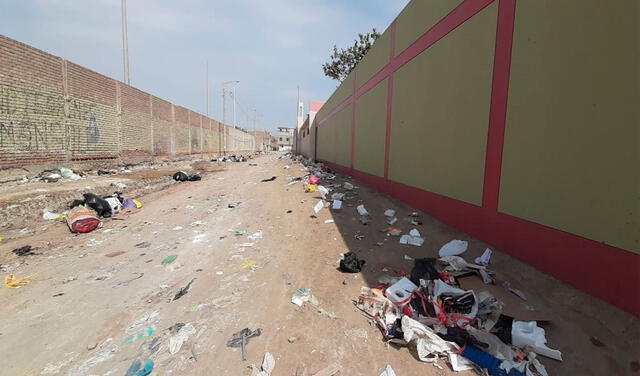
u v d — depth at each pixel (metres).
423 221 5.96
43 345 2.90
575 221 3.05
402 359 2.55
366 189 9.77
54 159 11.86
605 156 2.74
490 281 3.49
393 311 3.13
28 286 4.09
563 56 3.12
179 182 13.65
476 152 4.68
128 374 2.49
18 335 3.05
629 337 2.43
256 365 2.53
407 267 4.22
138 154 18.94
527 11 3.60
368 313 3.19
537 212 3.52
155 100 21.44
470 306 3.01
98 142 14.77
